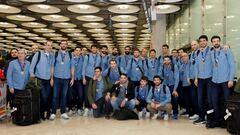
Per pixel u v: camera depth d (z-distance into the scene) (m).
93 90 7.14
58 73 6.64
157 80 7.01
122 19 9.81
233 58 5.25
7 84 6.43
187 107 7.30
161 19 11.14
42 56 6.40
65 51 6.82
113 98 6.94
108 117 7.00
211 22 6.88
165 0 7.61
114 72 7.57
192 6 8.59
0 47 24.23
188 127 5.73
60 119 6.76
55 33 17.03
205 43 5.83
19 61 6.23
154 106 6.90
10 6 8.04
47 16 9.86
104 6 7.99
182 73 7.21
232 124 4.90
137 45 23.70
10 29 14.98
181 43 10.04
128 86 7.05
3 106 6.50
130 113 6.77
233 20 5.56
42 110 6.59
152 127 5.76
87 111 7.35
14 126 5.84
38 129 5.53
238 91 4.97
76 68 7.50
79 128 5.64
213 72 5.47
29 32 16.55
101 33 16.70
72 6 7.69
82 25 12.77
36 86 6.21
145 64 7.71
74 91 7.63
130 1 7.28
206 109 6.05
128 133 5.18
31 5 7.76
